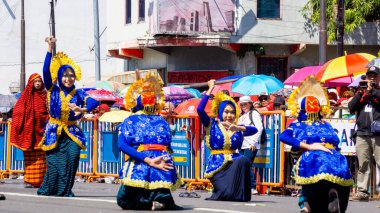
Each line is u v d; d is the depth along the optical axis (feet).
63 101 47.14
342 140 53.93
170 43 116.47
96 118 67.31
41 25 171.22
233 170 47.42
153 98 39.63
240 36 115.55
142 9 125.08
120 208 40.32
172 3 116.06
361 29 117.19
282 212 40.55
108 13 135.33
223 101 47.47
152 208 39.04
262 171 56.59
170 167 39.01
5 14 172.96
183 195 51.75
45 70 47.21
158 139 39.22
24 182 60.29
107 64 165.07
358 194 51.03
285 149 55.52
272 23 116.16
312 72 71.00
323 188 36.91
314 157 36.73
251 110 55.47
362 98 50.29
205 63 120.16
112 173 66.23
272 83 75.31
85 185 62.80
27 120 55.93
